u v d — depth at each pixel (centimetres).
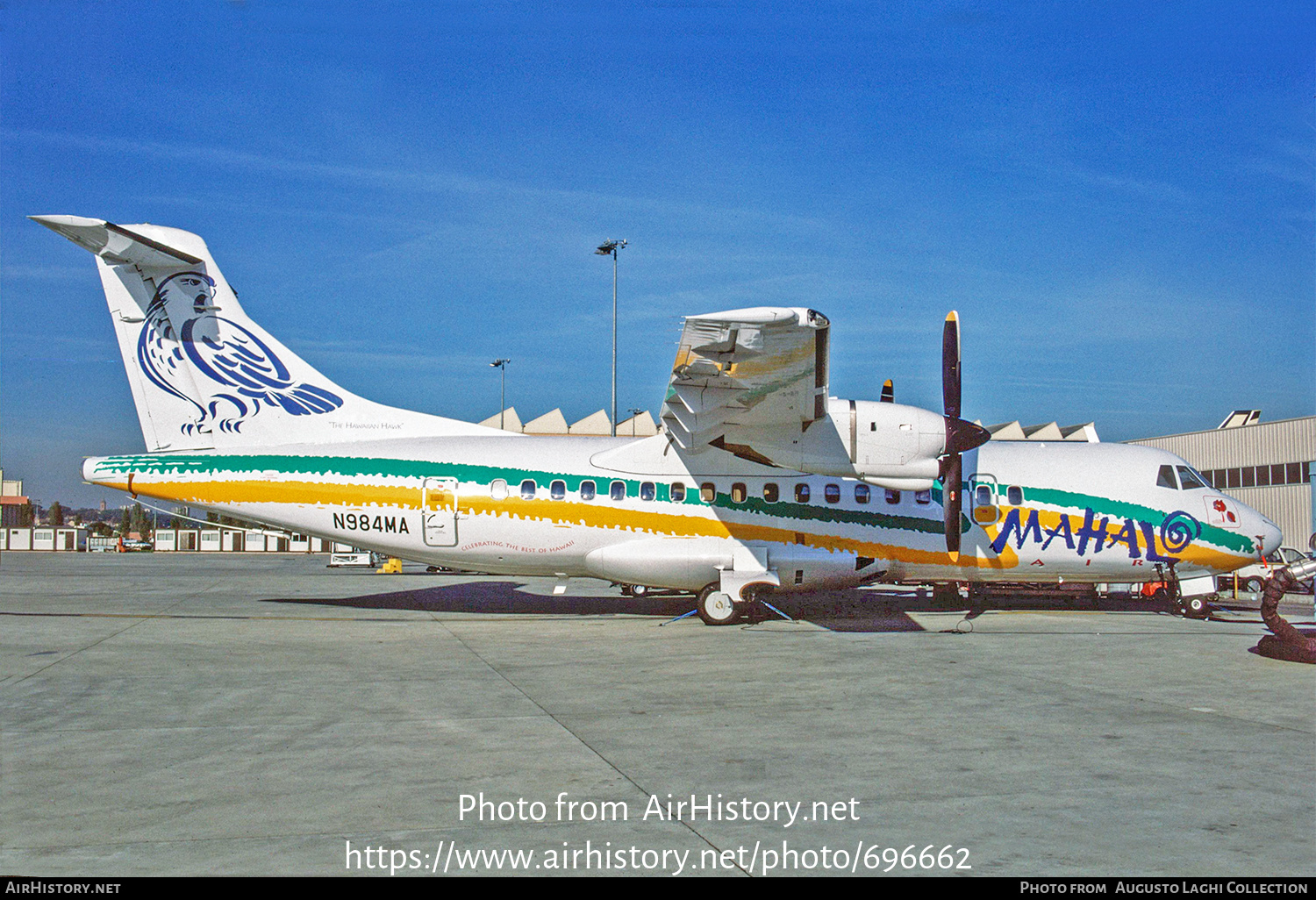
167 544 7119
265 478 1561
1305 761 688
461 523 1566
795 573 1590
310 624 1555
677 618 1658
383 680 1032
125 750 721
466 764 679
